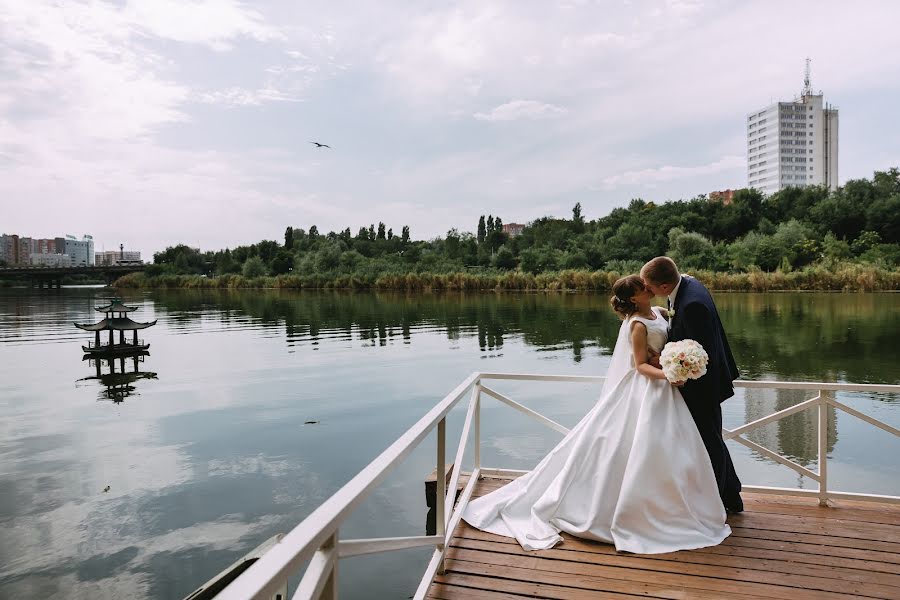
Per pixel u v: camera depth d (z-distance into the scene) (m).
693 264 46.97
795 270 44.06
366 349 18.84
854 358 15.62
